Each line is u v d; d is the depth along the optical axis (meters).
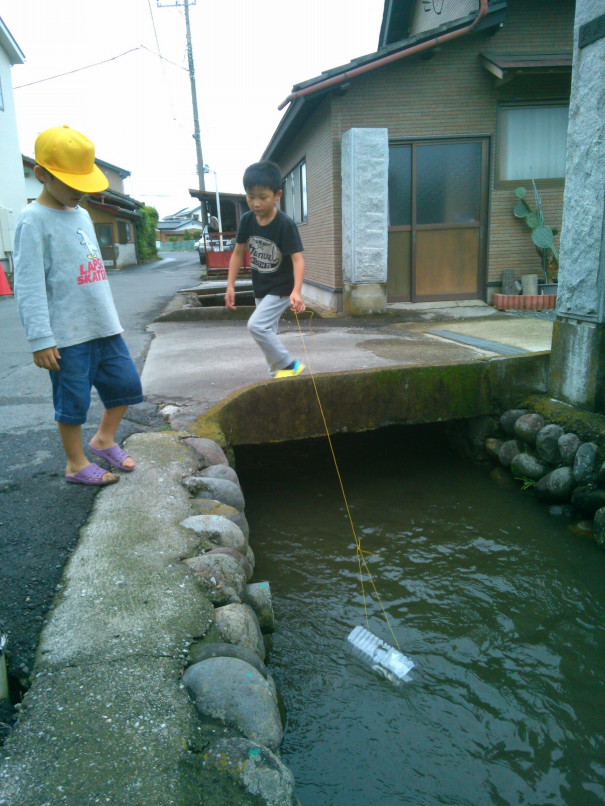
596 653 2.92
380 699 2.63
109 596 2.11
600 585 3.44
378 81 8.11
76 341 2.67
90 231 2.74
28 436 3.83
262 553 3.84
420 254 8.68
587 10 3.96
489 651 2.94
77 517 2.70
